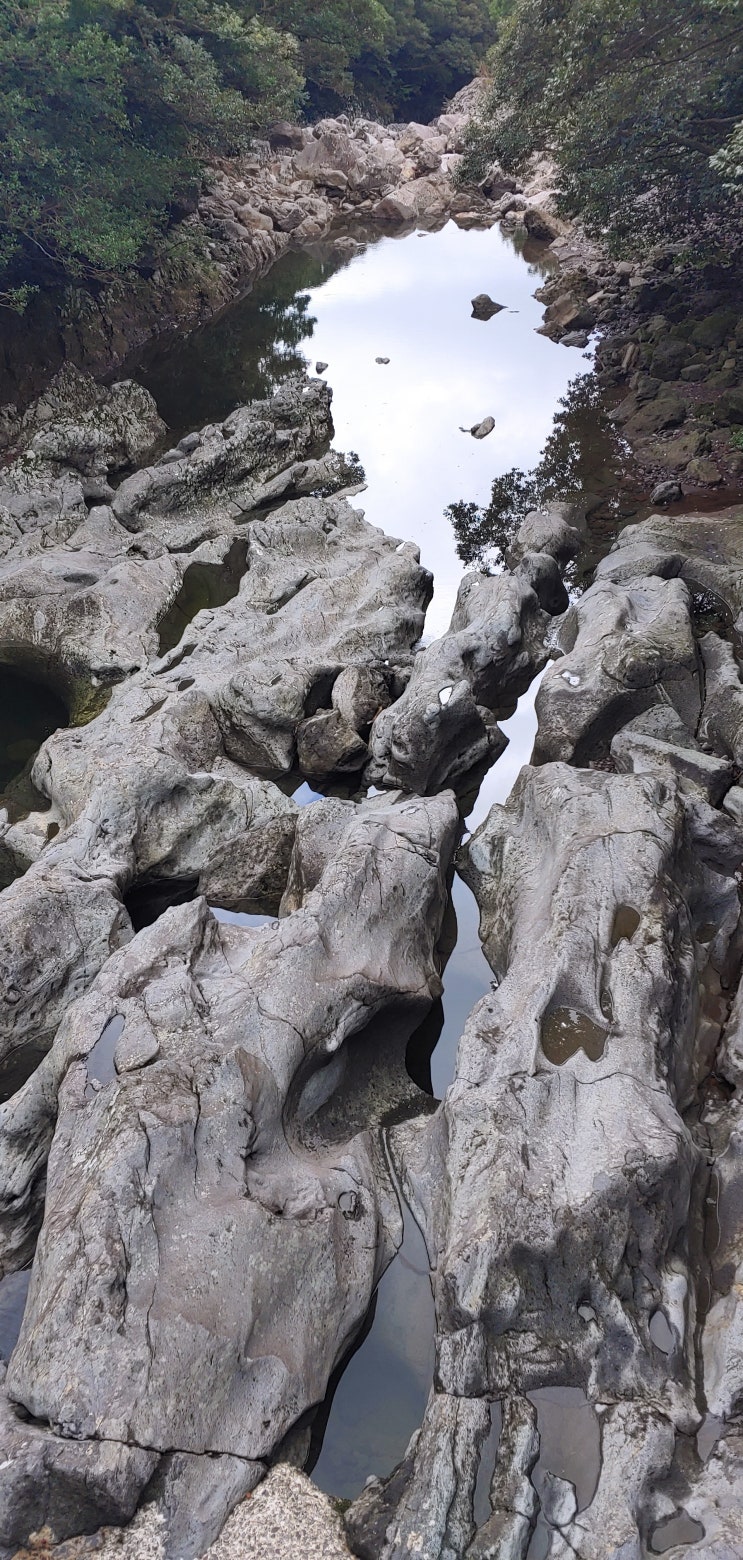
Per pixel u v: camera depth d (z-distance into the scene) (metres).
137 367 26.52
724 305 23.03
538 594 14.10
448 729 10.88
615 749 10.60
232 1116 6.28
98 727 11.74
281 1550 4.95
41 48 20.97
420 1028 8.45
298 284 34.38
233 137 33.53
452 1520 4.96
